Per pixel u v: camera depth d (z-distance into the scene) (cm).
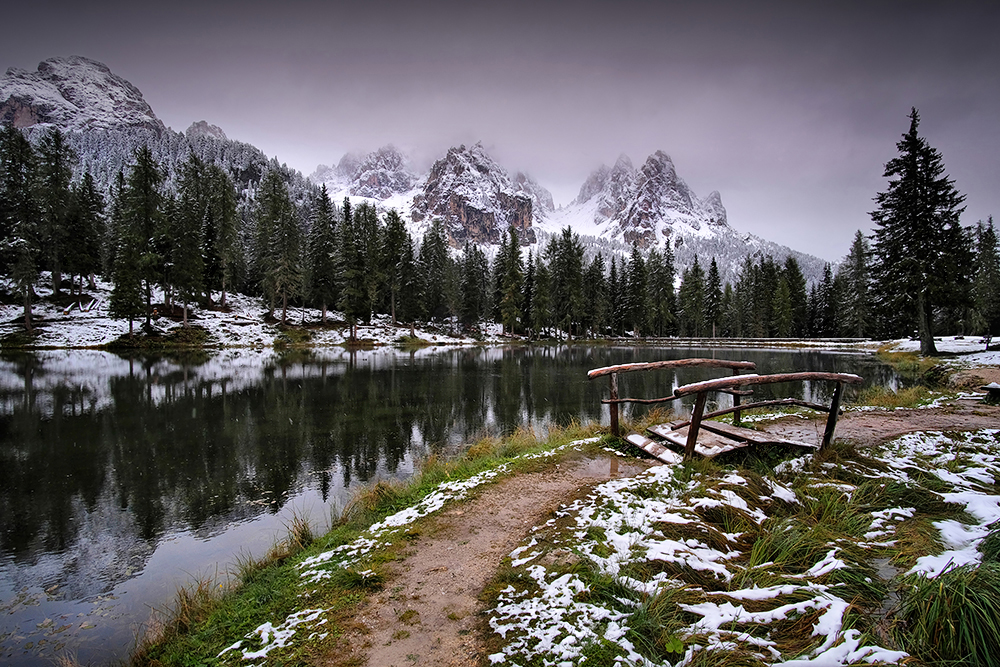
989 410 1034
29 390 1988
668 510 448
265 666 280
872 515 439
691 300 7569
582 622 287
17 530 693
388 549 432
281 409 1638
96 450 1117
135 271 4106
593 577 334
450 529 467
